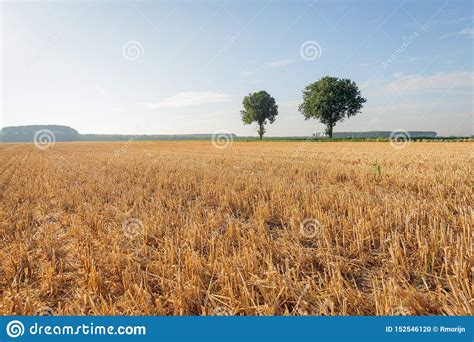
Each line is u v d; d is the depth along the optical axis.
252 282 2.87
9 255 3.61
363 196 5.67
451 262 3.12
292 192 6.31
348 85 59.56
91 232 4.64
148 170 11.59
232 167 12.27
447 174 8.16
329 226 4.36
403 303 2.49
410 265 3.21
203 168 11.90
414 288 2.65
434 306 2.51
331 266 3.24
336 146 31.83
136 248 3.90
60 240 4.39
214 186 7.51
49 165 15.85
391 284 2.68
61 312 2.56
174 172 11.12
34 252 3.94
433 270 3.00
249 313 2.51
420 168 9.99
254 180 7.93
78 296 2.80
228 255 3.59
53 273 3.32
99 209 5.88
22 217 5.52
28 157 23.42
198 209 5.48
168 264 3.29
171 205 5.93
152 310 2.59
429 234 3.71
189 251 3.46
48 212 6.06
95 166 14.55
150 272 3.28
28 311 2.66
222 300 2.71
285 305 2.55
